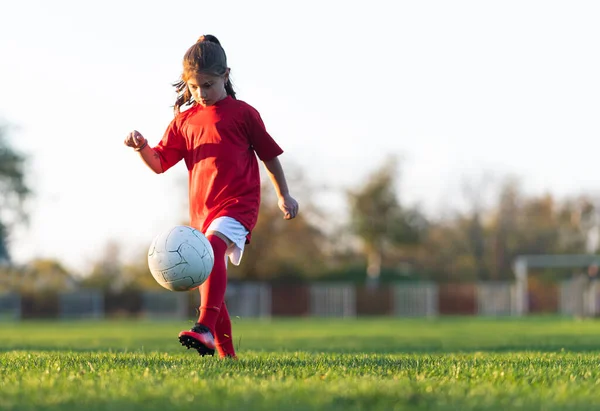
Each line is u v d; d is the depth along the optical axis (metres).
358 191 69.00
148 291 53.09
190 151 7.38
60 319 52.75
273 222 60.94
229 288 52.75
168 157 7.42
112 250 60.66
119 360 7.55
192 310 52.72
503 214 74.56
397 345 16.30
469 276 73.38
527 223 74.81
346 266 68.81
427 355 10.07
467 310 55.91
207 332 6.70
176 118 7.50
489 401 4.54
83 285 57.84
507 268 74.06
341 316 54.06
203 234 6.83
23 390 4.93
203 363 6.85
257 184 7.34
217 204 7.15
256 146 7.33
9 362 7.42
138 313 53.16
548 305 57.16
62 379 5.54
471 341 18.92
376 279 66.56
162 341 19.50
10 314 52.56
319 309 53.69
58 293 52.97
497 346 14.28
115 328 34.53
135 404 4.40
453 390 4.96
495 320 44.72
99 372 6.05
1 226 59.34
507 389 5.12
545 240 74.31
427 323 39.25
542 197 75.50
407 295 55.28
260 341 19.48
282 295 53.31
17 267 55.38
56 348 12.66
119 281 58.62
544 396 4.82
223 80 7.26
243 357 8.43
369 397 4.52
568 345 14.49
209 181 7.19
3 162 59.19
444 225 74.12
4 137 60.16
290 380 5.39
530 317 52.06
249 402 4.40
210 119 7.23
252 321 45.88
